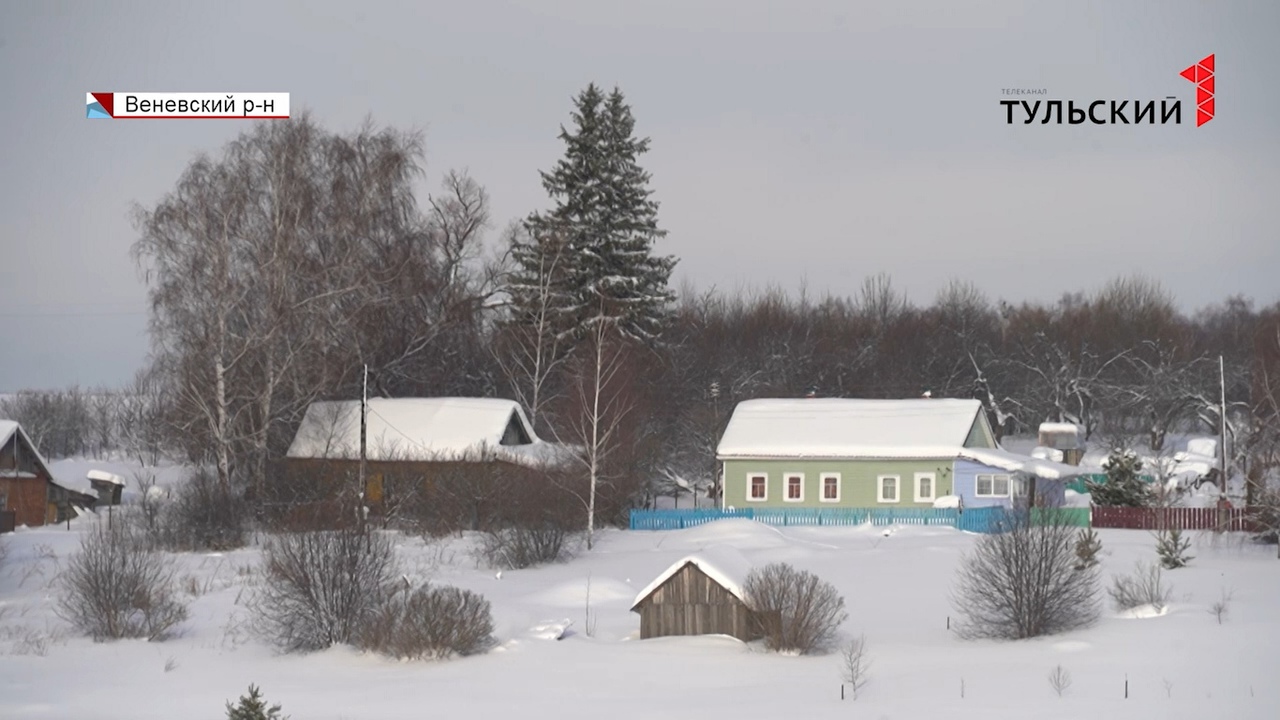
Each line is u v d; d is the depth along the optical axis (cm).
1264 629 4006
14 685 3778
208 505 7162
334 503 7275
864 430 8788
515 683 3709
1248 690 3209
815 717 3077
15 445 8244
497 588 5634
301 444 8456
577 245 10156
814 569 5906
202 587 5588
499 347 9875
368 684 3759
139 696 3606
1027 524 4459
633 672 3844
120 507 8681
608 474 8012
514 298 9956
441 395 9606
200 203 7650
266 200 7869
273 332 7706
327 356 8262
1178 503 8856
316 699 3516
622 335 9906
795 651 4094
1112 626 4262
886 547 6688
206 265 7650
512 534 6562
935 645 4231
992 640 4272
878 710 3138
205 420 7738
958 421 8688
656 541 7381
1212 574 5334
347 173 8219
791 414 9044
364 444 7119
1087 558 5072
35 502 8338
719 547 4672
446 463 7900
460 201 9469
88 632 4659
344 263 8075
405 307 8794
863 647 4169
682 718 3116
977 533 7381
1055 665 3694
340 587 4431
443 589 4409
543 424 9500
